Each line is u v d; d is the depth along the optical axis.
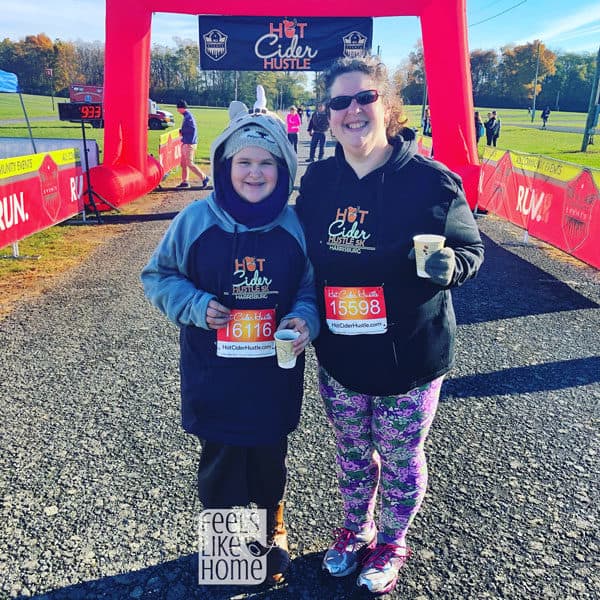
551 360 4.17
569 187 6.60
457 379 3.85
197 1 9.30
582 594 2.09
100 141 21.47
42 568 2.18
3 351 4.20
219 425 1.95
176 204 10.67
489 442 3.10
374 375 1.90
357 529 2.24
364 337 1.88
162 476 2.76
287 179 1.87
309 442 3.10
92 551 2.27
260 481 2.09
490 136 24.09
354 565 2.20
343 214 1.82
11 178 6.32
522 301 5.56
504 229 8.97
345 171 1.83
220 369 1.90
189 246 1.87
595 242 6.03
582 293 5.82
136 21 9.38
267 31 11.03
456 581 2.15
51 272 6.25
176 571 2.18
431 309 1.87
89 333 4.59
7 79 11.31
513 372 3.96
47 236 7.88
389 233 1.78
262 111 1.90
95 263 6.65
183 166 12.72
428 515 2.51
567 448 3.04
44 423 3.21
